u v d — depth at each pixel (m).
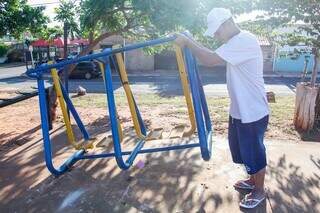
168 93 16.06
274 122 7.84
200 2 7.25
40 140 6.76
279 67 29.44
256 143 3.54
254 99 3.45
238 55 3.31
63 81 8.23
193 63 3.78
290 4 7.36
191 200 3.96
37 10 8.75
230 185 4.30
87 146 4.76
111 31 8.97
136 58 30.98
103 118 8.88
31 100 12.15
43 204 4.02
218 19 3.34
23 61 42.44
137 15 8.16
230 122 3.86
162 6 7.00
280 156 5.37
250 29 8.18
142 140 4.80
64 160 5.45
